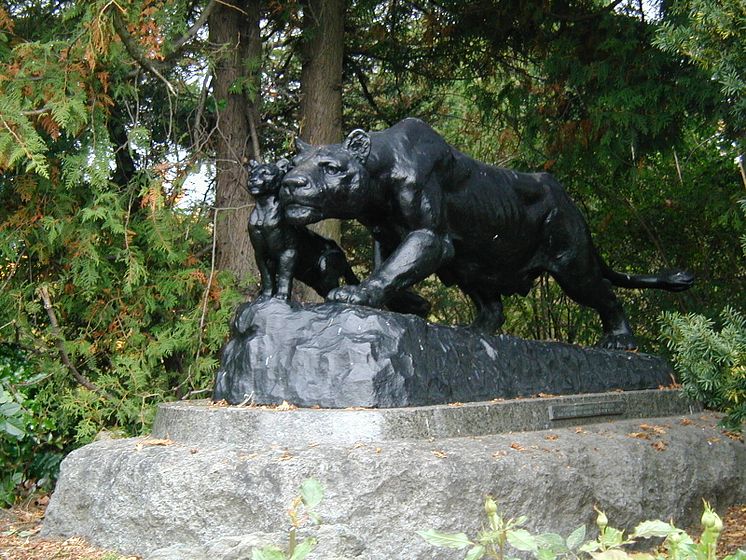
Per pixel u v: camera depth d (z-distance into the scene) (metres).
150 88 8.82
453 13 10.04
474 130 12.86
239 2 8.90
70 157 7.29
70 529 4.86
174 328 8.23
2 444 6.69
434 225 5.45
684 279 7.36
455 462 4.36
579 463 4.95
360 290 5.15
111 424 8.08
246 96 8.82
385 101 12.08
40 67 7.03
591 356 6.43
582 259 6.67
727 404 5.39
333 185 5.12
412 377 4.89
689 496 5.70
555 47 9.73
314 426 4.52
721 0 4.96
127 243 7.53
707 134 9.97
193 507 4.28
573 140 9.89
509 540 2.21
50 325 7.89
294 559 2.20
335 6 8.97
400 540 4.12
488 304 6.64
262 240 5.29
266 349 5.02
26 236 7.78
